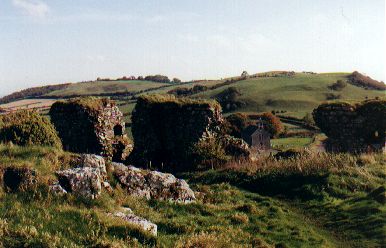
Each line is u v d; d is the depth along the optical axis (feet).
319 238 47.03
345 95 442.09
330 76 529.04
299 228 50.49
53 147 54.49
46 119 64.18
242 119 292.61
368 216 52.06
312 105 406.41
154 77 592.60
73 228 34.63
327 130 104.73
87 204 42.47
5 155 47.96
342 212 55.88
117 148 103.09
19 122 60.80
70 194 42.50
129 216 41.65
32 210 37.17
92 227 35.29
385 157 81.41
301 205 62.64
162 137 106.83
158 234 40.47
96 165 51.44
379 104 98.17
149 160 103.50
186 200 57.11
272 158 90.43
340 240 47.60
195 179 84.58
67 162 50.60
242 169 83.41
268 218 54.13
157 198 54.60
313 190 66.28
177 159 101.96
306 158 82.64
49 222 34.83
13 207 36.96
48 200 40.22
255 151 107.86
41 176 43.50
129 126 242.37
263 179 76.13
